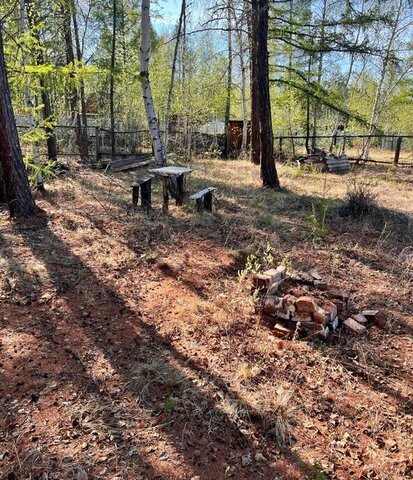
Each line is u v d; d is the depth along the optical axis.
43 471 1.93
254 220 6.29
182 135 16.64
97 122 20.38
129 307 3.53
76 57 15.41
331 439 2.21
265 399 2.47
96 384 2.55
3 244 4.71
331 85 16.77
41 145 11.09
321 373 2.77
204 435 2.20
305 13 11.29
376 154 19.81
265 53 7.99
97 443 2.11
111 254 4.68
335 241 5.57
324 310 3.19
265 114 8.33
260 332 3.24
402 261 4.91
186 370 2.72
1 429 2.17
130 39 16.88
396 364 2.92
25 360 2.74
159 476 1.94
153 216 6.24
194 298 3.74
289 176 10.55
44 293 3.67
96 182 8.90
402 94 16.45
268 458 2.08
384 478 1.98
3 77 5.16
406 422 2.36
